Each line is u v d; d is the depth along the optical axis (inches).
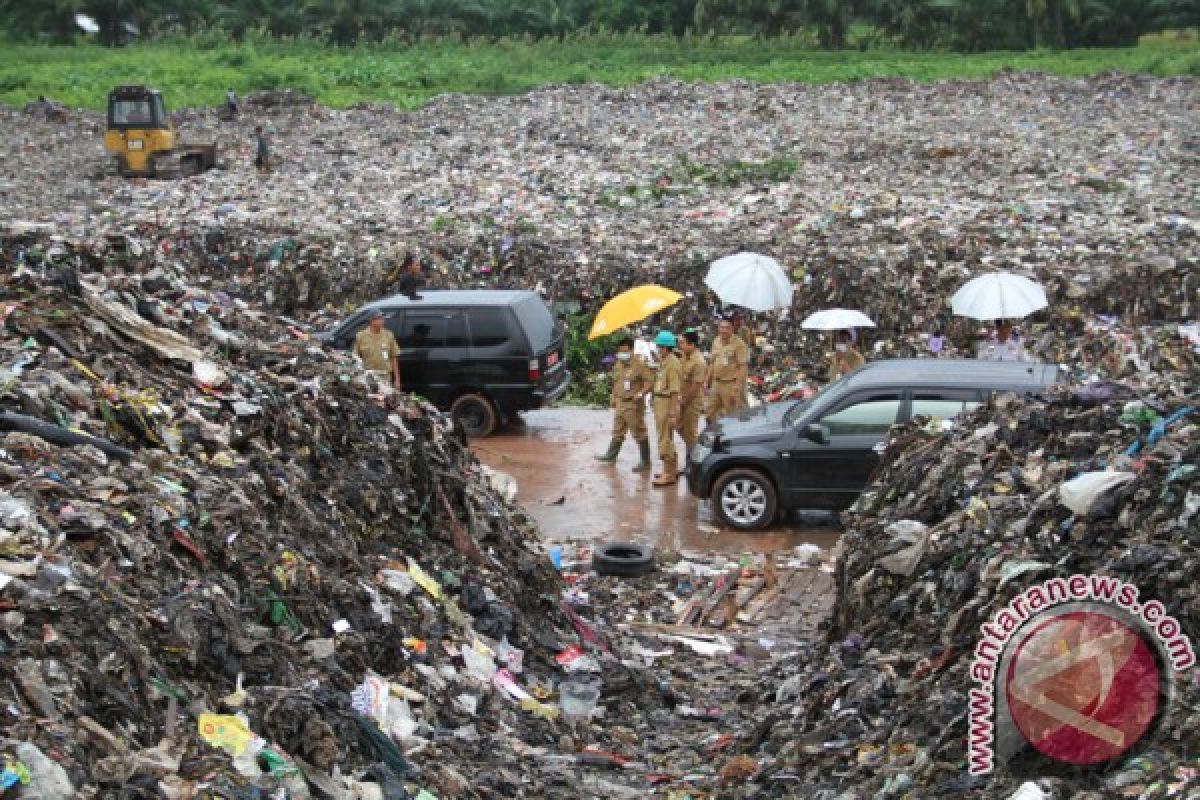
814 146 1759.4
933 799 313.7
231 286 1159.0
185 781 284.5
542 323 908.0
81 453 378.6
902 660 398.9
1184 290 979.3
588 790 386.6
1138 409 469.1
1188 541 361.7
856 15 3176.7
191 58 2672.2
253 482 417.1
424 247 1152.8
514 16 3309.5
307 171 1699.1
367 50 2945.4
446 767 359.6
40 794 252.1
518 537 577.6
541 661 486.0
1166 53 2770.7
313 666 364.8
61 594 308.2
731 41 3233.3
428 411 601.0
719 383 799.1
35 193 1583.4
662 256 1103.0
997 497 452.4
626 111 2132.1
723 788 388.5
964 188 1440.7
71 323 462.3
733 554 679.7
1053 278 996.6
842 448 692.1
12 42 3034.0
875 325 997.2
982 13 3075.8
